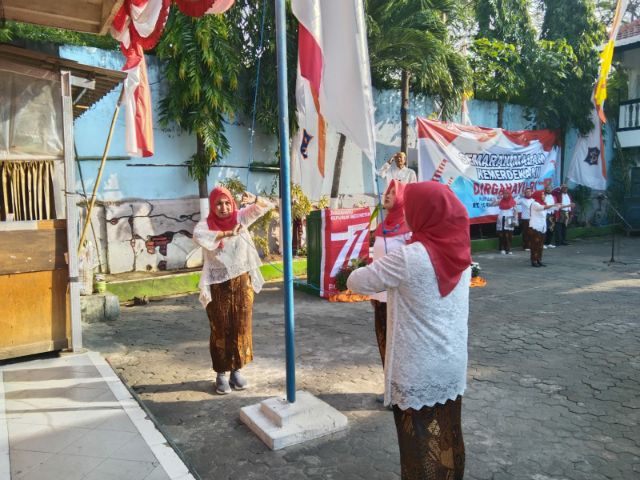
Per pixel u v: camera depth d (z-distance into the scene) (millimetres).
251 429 3650
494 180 13477
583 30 15266
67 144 5074
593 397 4152
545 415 3834
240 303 4199
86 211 8531
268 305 7617
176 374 4824
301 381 4578
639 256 12273
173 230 9414
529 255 12719
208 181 9922
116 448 3207
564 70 14734
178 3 4355
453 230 2314
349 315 6957
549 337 5805
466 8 12359
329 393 4289
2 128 4824
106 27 5551
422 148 12219
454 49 11820
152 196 9273
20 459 3066
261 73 9625
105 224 8758
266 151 10484
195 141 9609
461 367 2396
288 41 9430
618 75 17672
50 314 5031
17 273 4840
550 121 14945
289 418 3537
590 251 13328
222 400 4203
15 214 5023
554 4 15609
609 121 17359
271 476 3064
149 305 7797
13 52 4707
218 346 4238
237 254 4160
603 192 17297
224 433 3625
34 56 4816
